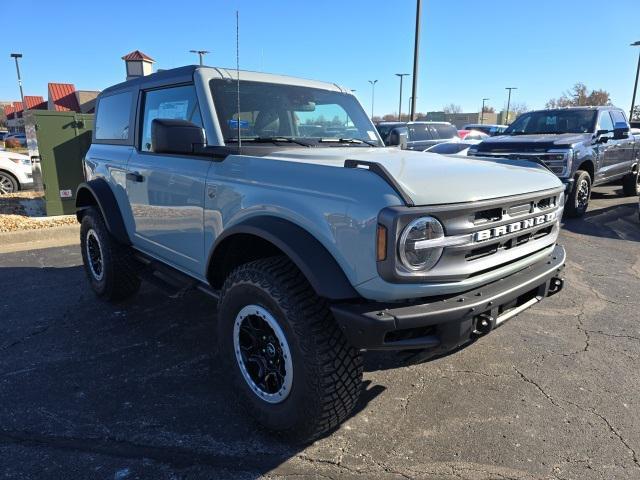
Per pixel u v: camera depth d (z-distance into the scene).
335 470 2.61
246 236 3.00
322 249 2.54
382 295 2.38
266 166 2.91
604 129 10.11
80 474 2.56
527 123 10.84
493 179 2.83
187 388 3.40
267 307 2.68
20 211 9.76
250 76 3.76
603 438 2.88
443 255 2.44
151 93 4.14
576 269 6.20
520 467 2.63
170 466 2.63
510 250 2.83
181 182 3.54
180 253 3.72
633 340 4.18
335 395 2.55
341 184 2.51
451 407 3.19
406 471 2.60
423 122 15.61
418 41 17.94
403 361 2.64
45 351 3.95
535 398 3.29
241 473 2.59
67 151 9.30
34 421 3.01
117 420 3.03
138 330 4.35
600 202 11.48
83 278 5.82
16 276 5.89
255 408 2.90
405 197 2.33
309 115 3.96
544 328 4.41
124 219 4.48
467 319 2.49
